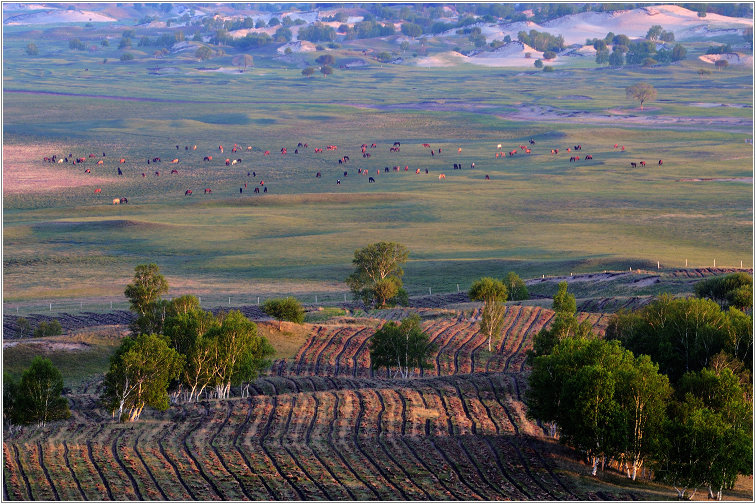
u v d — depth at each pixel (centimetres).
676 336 11906
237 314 12362
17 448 8550
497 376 11725
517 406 10475
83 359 12875
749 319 11488
